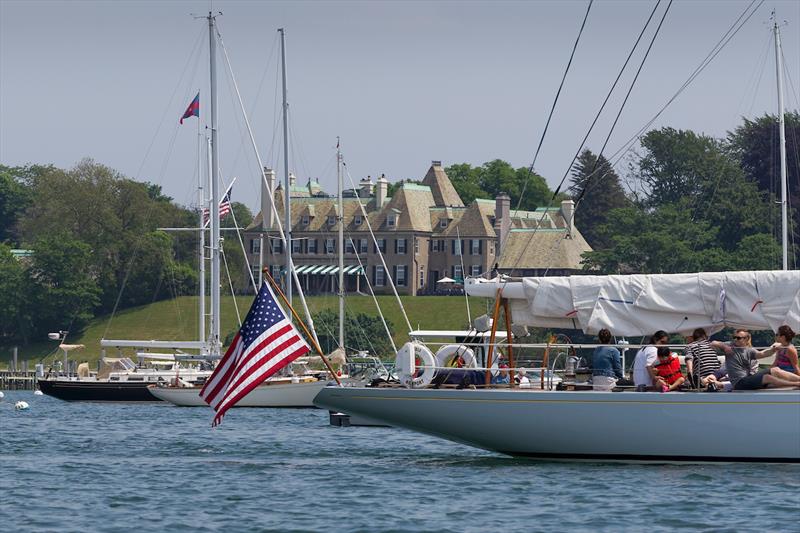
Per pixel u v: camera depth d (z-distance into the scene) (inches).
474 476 4232.3
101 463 4970.5
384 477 4315.9
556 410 4188.0
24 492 4060.0
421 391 4335.6
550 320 4350.4
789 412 4010.8
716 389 4082.2
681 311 4128.9
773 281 4052.7
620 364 4330.7
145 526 3427.7
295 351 4505.4
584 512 3548.2
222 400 4515.3
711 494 3750.0
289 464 4825.3
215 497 3914.9
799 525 3344.0
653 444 4128.9
